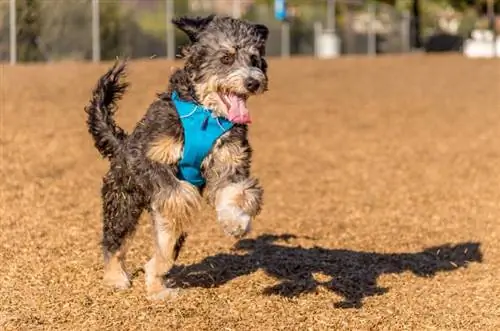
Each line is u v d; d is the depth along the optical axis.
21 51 24.34
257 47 6.90
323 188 12.83
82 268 8.02
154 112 6.86
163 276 7.50
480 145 16.70
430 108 21.89
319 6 47.50
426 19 62.00
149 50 31.09
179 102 6.76
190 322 6.75
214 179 6.76
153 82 20.91
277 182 13.18
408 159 15.28
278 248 9.12
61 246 8.72
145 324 6.70
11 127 14.73
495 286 7.91
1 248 8.56
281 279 7.93
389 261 8.74
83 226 9.55
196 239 9.27
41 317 6.79
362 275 8.17
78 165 12.80
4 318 6.74
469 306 7.33
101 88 7.58
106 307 7.05
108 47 29.11
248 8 41.72
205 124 6.65
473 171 14.11
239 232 6.29
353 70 31.25
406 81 28.11
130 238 7.47
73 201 10.79
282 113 20.19
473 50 42.88
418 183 13.23
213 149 6.69
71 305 7.07
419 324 6.89
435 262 8.77
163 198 6.71
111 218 7.39
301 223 10.49
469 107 22.20
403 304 7.36
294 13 44.38
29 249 8.58
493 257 8.98
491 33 46.75
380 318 6.96
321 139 17.14
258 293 7.50
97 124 7.48
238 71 6.65
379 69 32.00
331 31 45.31
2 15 23.77
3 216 9.82
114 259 7.55
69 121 15.61
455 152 15.95
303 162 14.85
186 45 7.09
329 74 29.42
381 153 15.85
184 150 6.68
